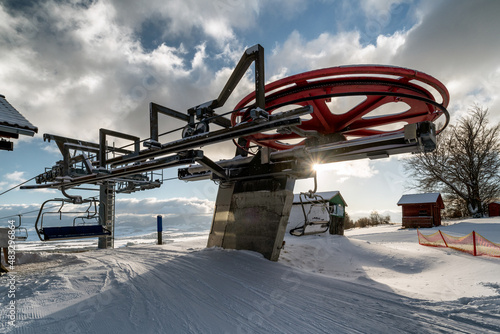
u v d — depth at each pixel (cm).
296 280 573
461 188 3062
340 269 887
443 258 901
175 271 648
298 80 586
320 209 1595
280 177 852
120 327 350
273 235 803
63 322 366
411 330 339
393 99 664
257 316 386
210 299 456
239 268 670
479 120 2952
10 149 625
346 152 737
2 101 677
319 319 375
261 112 498
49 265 880
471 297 443
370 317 381
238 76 589
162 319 375
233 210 950
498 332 327
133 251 1098
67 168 1118
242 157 978
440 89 613
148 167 916
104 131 900
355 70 554
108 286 538
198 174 1080
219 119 830
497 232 1552
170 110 746
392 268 909
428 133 609
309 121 822
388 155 719
